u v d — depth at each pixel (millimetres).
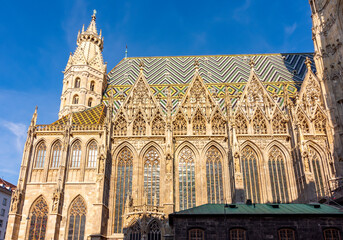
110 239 59156
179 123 68812
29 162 64000
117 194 63188
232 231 43156
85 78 83125
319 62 74750
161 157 65500
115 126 68500
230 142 64312
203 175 64312
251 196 63125
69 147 65000
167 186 59656
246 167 65250
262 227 43062
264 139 66750
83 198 60812
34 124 66938
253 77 74312
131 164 65562
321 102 71000
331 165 63812
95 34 93188
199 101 71312
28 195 61188
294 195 62469
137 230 54656
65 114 79438
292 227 42844
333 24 73375
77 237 58281
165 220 56156
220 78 86938
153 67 94000
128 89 85312
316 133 67188
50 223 56750
